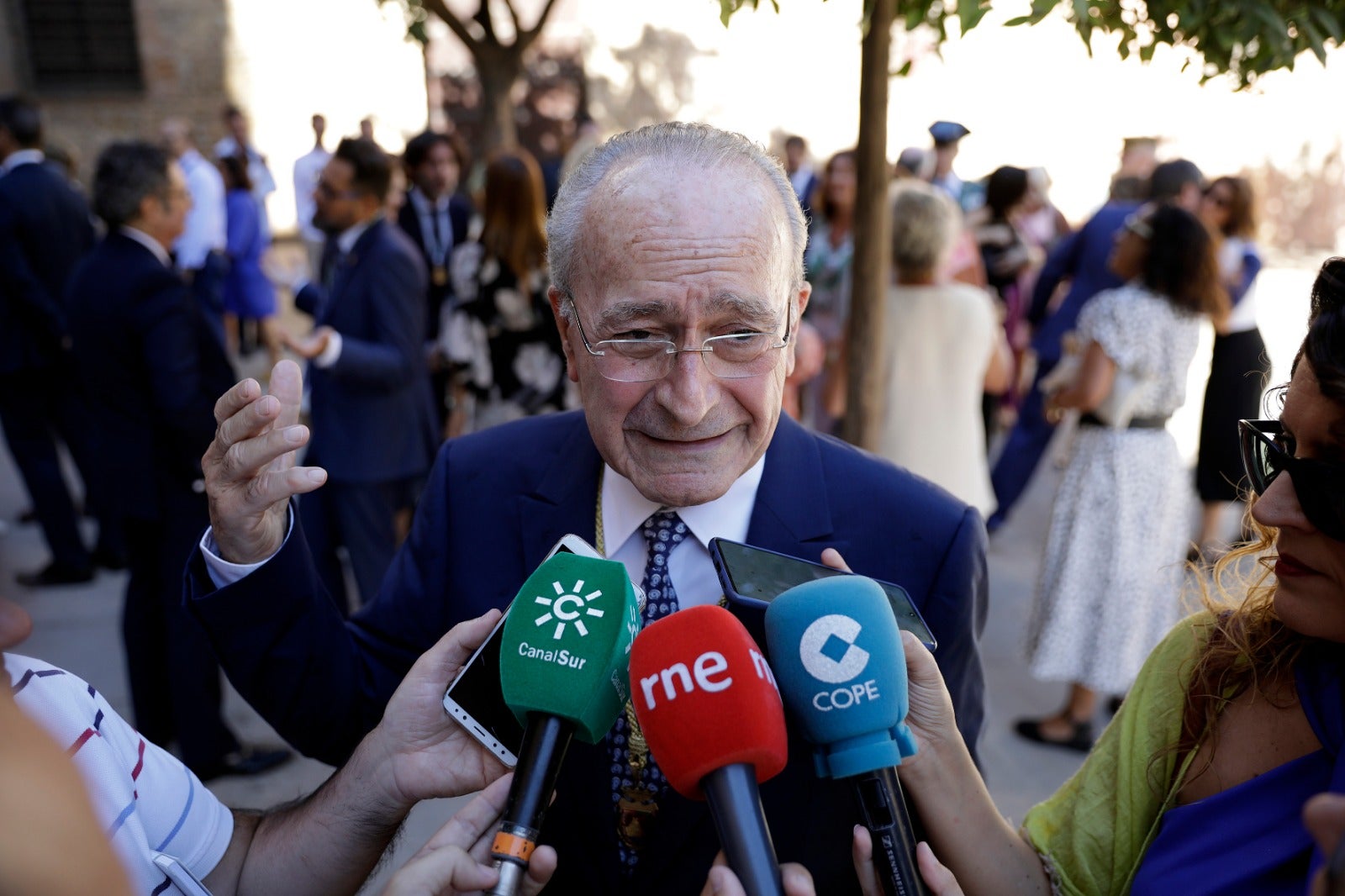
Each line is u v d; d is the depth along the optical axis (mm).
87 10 11906
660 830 1267
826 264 4988
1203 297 3201
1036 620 3471
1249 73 1558
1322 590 969
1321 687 1022
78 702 1098
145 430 2943
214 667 3213
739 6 1564
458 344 3787
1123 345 3186
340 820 1214
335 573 3662
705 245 1105
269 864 1220
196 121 12156
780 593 1126
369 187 3486
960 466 3453
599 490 1431
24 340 4453
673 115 11766
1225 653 1125
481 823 1060
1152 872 1077
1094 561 3318
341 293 3512
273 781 3287
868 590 1048
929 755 1142
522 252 3645
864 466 1434
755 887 904
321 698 1336
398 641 1475
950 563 1354
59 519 4703
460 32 8758
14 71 11930
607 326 1145
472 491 1485
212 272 7797
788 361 1257
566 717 1026
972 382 3451
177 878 1100
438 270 5402
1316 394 934
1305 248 14625
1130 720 1195
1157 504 3273
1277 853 988
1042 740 3555
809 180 8008
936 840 1177
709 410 1159
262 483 1160
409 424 3568
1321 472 904
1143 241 3250
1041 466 6742
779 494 1374
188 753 3209
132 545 3125
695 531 1348
